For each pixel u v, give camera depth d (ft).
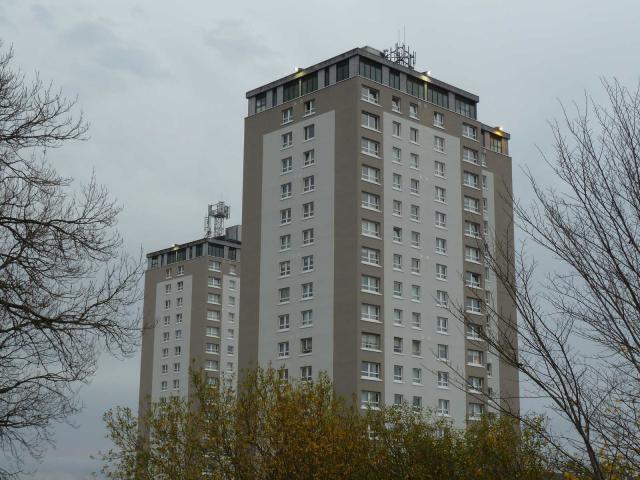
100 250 65.10
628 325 36.60
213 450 104.88
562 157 39.75
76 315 63.21
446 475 102.89
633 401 38.68
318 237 296.71
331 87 306.35
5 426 63.16
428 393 289.53
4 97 63.05
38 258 62.80
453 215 319.06
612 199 38.11
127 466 102.27
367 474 107.65
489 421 94.94
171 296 487.20
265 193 316.81
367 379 275.80
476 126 338.54
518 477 52.39
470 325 40.70
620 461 39.34
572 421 36.73
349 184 293.02
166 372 476.54
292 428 105.40
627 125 39.09
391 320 287.48
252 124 328.08
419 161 313.12
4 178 63.41
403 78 316.81
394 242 296.71
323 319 287.28
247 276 313.12
